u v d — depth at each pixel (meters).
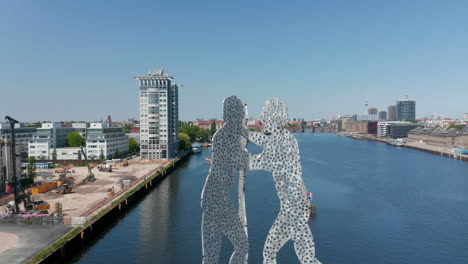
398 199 111.62
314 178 150.12
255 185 132.12
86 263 64.75
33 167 156.00
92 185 132.50
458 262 65.12
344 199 111.50
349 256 67.44
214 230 46.38
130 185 128.12
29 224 79.19
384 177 152.50
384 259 66.19
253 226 83.62
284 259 65.56
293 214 49.72
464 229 82.81
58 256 63.47
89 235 76.06
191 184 140.25
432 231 81.38
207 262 45.81
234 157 48.41
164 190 129.00
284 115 49.72
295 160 49.69
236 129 48.38
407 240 75.75
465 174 160.12
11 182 112.75
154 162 199.38
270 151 49.53
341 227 83.81
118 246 72.75
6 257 60.00
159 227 84.62
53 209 96.00
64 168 168.88
